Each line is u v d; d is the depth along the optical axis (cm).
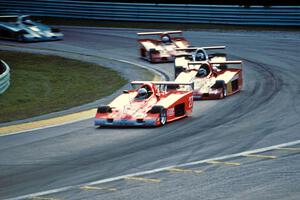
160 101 5238
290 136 4528
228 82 6238
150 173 3719
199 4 12612
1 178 3784
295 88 6525
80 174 3769
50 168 3947
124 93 5434
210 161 3934
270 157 3975
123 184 3522
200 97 6091
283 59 8431
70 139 4750
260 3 12012
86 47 10019
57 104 6388
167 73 7856
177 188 3397
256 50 9200
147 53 8769
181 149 4272
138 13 12244
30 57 9388
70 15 12938
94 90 7100
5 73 7281
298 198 3147
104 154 4231
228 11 11456
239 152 4128
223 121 5138
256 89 6581
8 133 5125
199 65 6500
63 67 8675
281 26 11081
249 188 3344
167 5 11981
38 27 10812
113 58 9112
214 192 3297
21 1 13375
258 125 4931
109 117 5050
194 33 10875
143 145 4438
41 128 5244
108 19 12538
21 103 6588
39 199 3325
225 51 9225
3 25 10925
